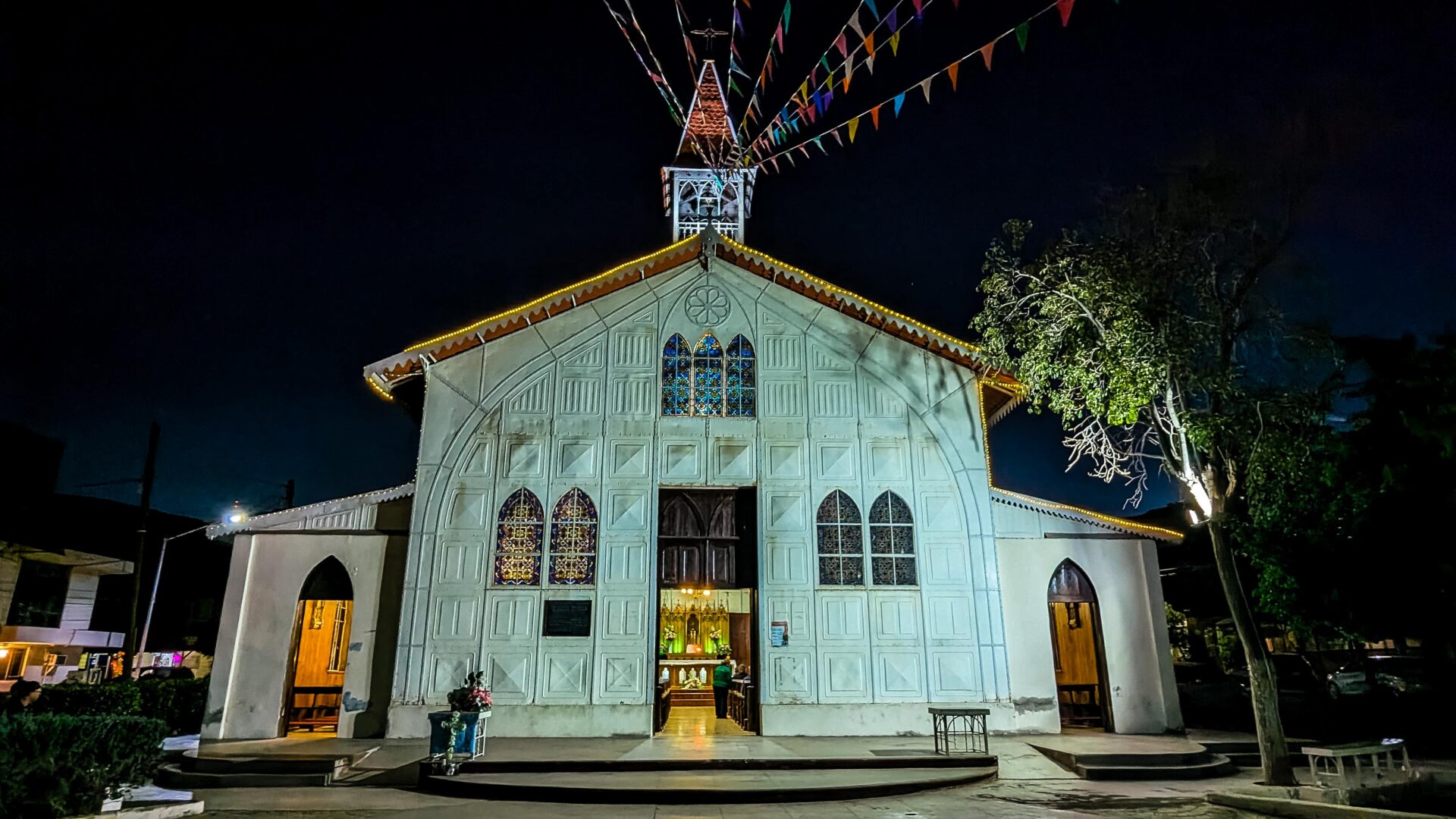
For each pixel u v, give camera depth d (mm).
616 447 17125
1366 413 14750
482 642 15828
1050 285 13938
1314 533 15633
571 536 16547
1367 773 11664
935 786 12422
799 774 12852
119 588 32812
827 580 16609
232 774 13062
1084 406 14062
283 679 15594
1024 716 16188
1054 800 11703
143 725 9578
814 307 18219
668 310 18094
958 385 17859
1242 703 24281
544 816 10516
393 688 15438
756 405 17531
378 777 13094
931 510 17141
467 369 17297
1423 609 15117
